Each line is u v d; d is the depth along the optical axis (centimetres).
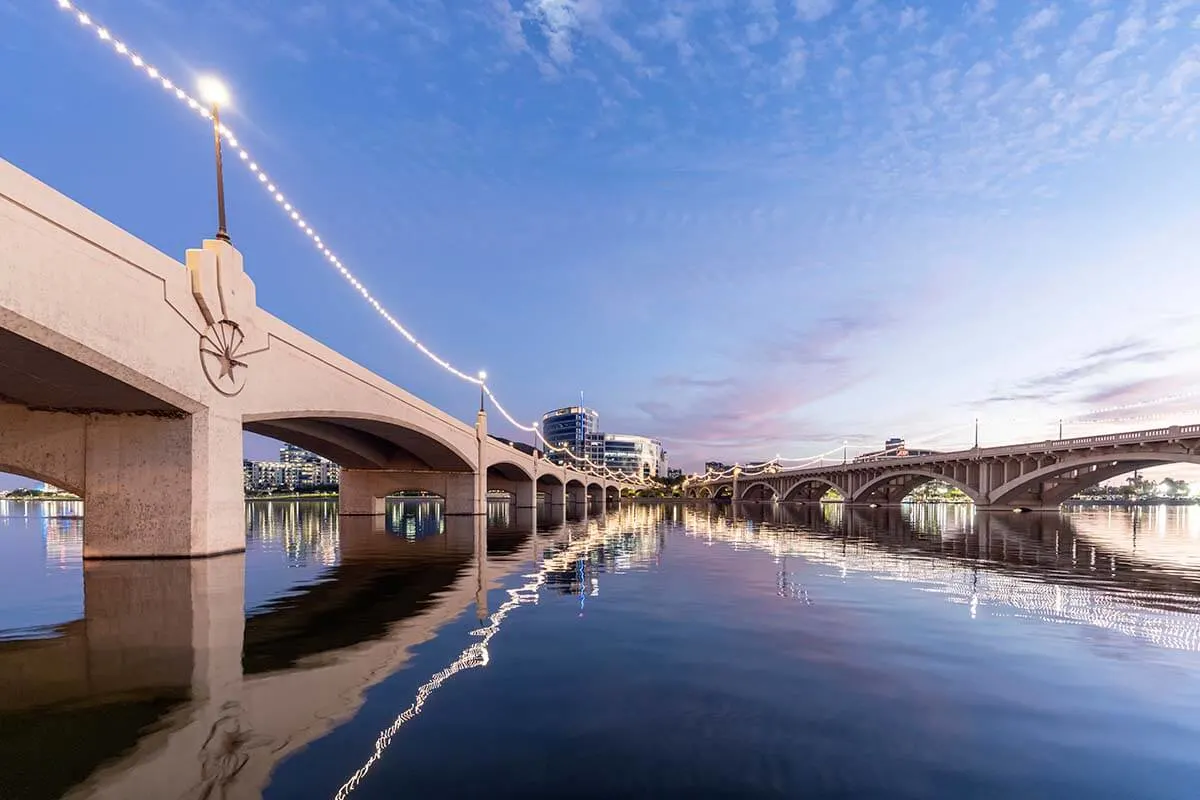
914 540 3136
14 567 1728
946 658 881
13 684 732
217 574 1568
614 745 582
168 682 744
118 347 1453
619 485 17275
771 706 689
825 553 2408
